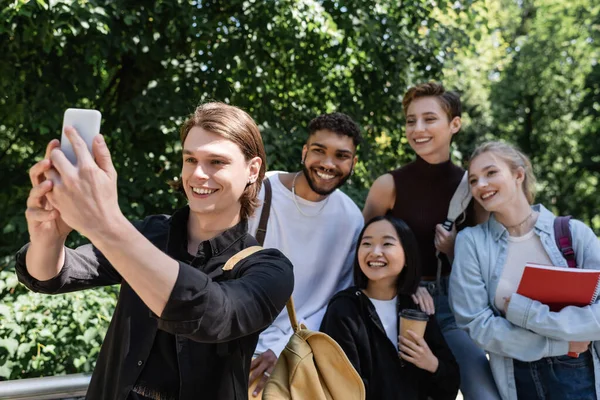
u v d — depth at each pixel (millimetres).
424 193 2811
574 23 16266
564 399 2252
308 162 2475
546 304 2203
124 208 4445
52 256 1172
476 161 2465
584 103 15375
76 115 948
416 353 2295
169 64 5164
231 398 1238
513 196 2402
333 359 1641
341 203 2637
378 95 5504
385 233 2443
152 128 4891
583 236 2365
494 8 8836
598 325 2119
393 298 2516
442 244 2697
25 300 3074
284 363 1637
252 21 4922
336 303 2404
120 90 5289
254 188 1427
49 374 3000
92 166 885
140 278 900
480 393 2492
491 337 2271
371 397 2301
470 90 11555
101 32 4246
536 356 2225
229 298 1042
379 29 5059
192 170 1324
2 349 2859
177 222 1413
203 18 4727
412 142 2814
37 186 896
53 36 4219
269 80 5426
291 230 2510
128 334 1271
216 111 1356
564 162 17141
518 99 17016
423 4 5406
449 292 2477
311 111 5598
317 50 5375
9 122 5004
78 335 3055
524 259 2381
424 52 5449
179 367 1218
